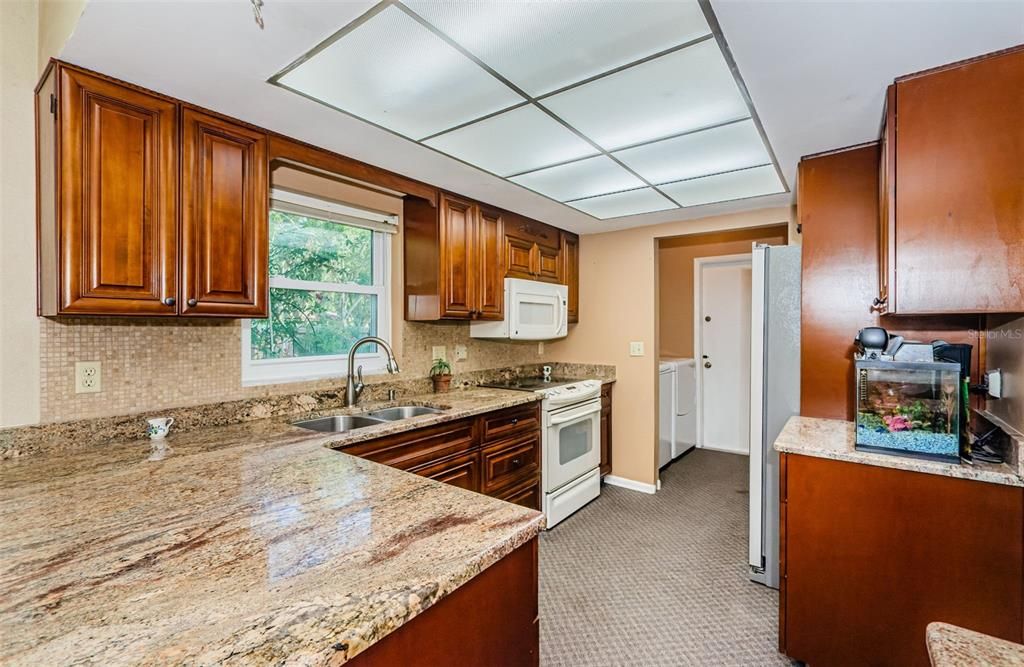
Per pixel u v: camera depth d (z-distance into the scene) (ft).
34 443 5.19
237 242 6.11
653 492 12.14
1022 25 4.11
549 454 10.03
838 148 6.97
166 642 2.06
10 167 5.12
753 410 7.72
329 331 8.70
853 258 6.95
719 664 5.85
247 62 4.82
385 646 2.48
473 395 9.56
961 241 4.83
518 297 10.74
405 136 6.75
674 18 4.17
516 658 3.45
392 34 4.39
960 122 4.80
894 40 4.36
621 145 7.04
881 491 5.16
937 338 6.39
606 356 12.93
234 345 6.99
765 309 7.61
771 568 7.55
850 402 6.99
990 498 4.65
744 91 5.42
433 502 3.80
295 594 2.46
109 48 4.54
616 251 12.80
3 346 5.07
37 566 2.72
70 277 4.80
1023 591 4.52
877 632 5.19
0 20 5.08
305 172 7.49
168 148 5.49
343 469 4.66
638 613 6.91
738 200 9.85
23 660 1.92
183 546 2.99
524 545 3.53
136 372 6.02
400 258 9.63
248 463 4.85
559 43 4.58
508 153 7.38
